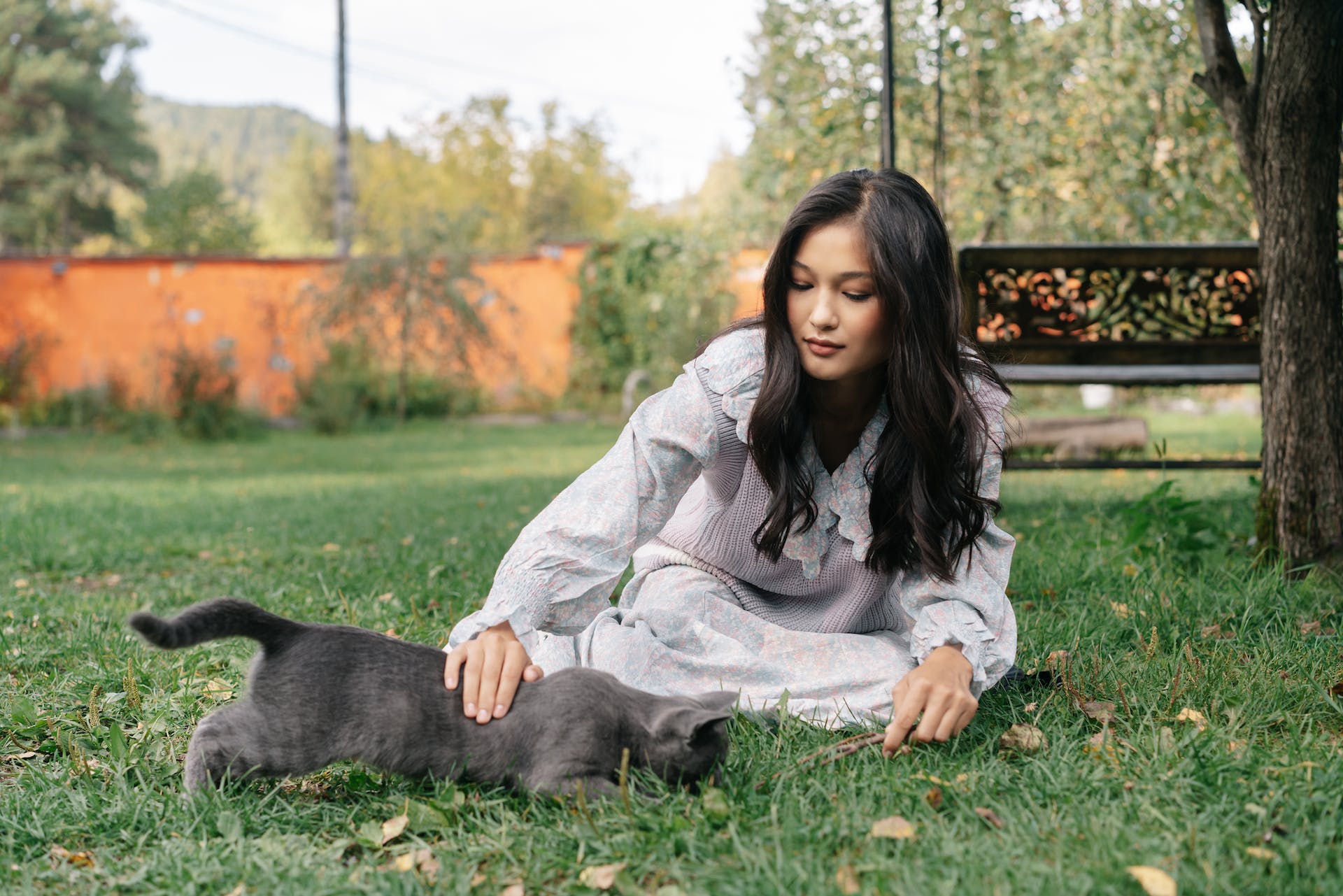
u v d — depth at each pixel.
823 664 2.83
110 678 3.46
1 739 3.03
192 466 12.30
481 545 5.91
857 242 2.35
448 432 16.97
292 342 19.17
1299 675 3.17
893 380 2.45
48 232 40.78
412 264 18.00
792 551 2.79
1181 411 17.33
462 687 2.38
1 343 18.75
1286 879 1.93
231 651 3.71
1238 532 5.45
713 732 2.34
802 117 10.45
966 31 9.84
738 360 2.59
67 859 2.22
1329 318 4.47
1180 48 8.88
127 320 18.98
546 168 38.81
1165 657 3.29
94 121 41.06
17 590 5.11
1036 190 10.24
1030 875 1.95
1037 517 6.61
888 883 1.96
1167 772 2.41
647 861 2.10
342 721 2.33
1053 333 6.43
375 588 4.79
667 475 2.61
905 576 2.79
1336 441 4.45
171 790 2.50
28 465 12.47
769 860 2.05
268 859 2.15
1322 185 4.45
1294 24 4.38
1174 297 6.39
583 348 19.58
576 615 2.51
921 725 2.42
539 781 2.29
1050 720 2.81
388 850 2.22
